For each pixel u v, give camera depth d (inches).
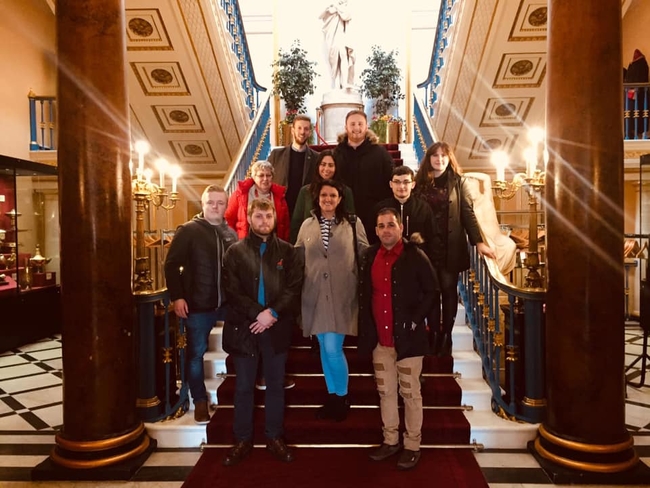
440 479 116.3
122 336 125.0
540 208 250.2
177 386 156.6
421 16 465.7
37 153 343.6
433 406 145.6
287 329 125.1
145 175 157.5
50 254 315.0
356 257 130.5
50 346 271.4
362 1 466.3
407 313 118.6
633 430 148.6
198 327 135.3
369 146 160.7
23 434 150.6
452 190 140.8
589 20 116.0
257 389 147.3
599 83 116.2
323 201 128.5
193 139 382.6
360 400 145.3
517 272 221.6
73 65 120.4
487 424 135.0
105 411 123.1
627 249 324.2
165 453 133.5
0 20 319.0
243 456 124.9
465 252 141.3
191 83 324.5
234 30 350.3
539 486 115.3
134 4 264.4
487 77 321.1
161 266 220.7
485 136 378.6
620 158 117.9
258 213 122.5
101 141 121.2
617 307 117.5
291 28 462.0
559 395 121.8
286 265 125.1
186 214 428.5
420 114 319.0
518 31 285.1
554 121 121.6
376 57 429.1
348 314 128.0
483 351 155.1
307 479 116.6
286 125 399.5
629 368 212.1
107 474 119.9
